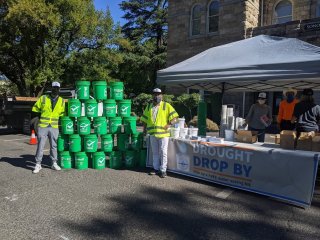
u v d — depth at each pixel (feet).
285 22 56.13
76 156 25.73
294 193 18.75
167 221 16.25
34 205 17.98
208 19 65.05
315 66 20.38
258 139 28.09
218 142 22.63
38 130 24.89
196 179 23.72
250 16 59.11
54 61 68.13
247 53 25.66
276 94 56.90
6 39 63.72
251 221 16.44
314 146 19.90
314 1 55.57
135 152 27.07
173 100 63.26
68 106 25.71
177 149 24.47
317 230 15.49
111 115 26.35
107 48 76.54
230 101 58.54
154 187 21.66
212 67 25.43
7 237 14.20
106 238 14.29
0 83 100.73
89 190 20.71
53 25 59.67
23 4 54.29
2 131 54.49
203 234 14.90
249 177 20.53
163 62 99.14
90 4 67.10
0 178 23.18
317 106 22.40
